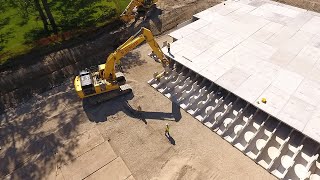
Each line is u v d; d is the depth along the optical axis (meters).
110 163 20.59
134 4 34.12
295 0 38.69
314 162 19.28
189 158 20.59
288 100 21.66
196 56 26.23
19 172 20.36
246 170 19.62
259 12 32.31
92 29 33.62
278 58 25.58
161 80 26.48
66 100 25.80
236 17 31.50
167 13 36.38
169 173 19.81
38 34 33.31
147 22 34.75
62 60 29.97
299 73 24.00
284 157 19.89
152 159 20.73
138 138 22.20
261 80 23.45
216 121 22.34
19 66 29.02
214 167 19.94
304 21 30.48
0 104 25.66
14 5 38.62
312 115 20.52
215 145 21.28
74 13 36.84
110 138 22.33
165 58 26.05
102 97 25.16
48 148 21.83
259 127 21.17
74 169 20.36
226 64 25.19
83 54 30.77
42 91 26.98
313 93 22.20
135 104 24.98
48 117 24.30
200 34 29.02
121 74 26.11
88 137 22.47
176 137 22.05
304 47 26.83
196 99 24.34
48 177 19.98
